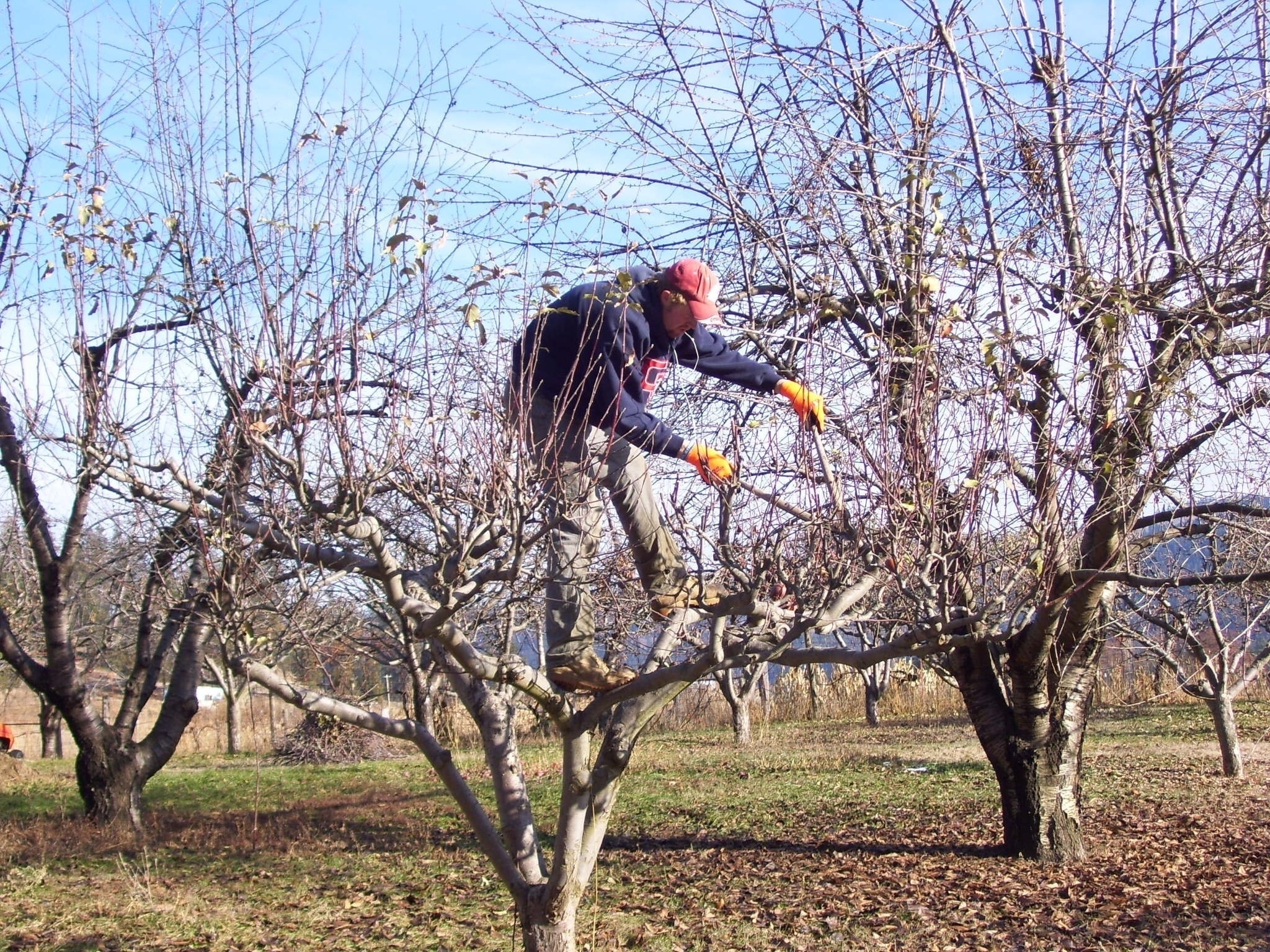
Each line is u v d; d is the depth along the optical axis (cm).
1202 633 1528
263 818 1405
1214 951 710
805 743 2236
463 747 2220
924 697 3062
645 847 1109
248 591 450
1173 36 651
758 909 841
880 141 623
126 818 1257
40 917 868
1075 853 959
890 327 548
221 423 454
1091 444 571
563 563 424
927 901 848
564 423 412
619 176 636
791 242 605
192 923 846
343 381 427
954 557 439
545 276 441
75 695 1249
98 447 434
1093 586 826
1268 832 1055
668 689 501
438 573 427
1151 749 1777
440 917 844
